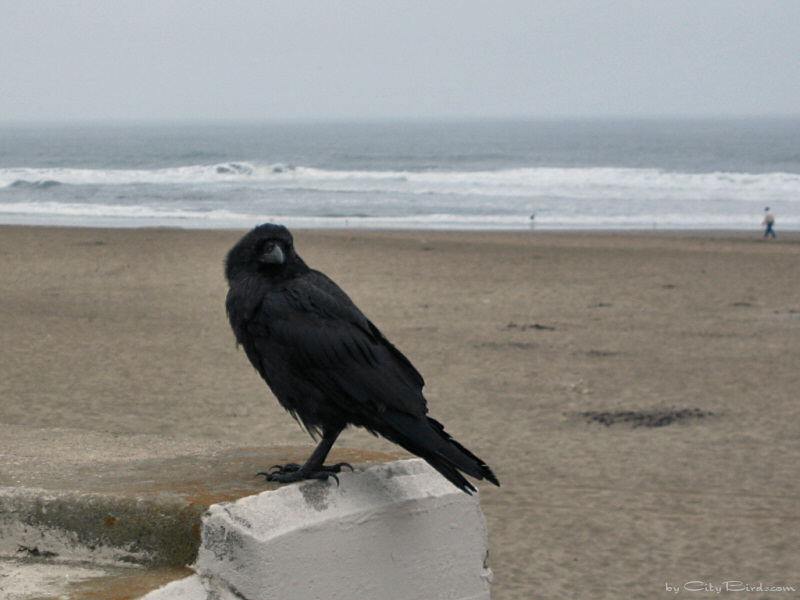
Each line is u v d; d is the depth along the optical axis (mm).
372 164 105750
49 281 23469
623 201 57875
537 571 7484
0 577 2879
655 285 25016
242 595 2871
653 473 9992
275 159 113688
